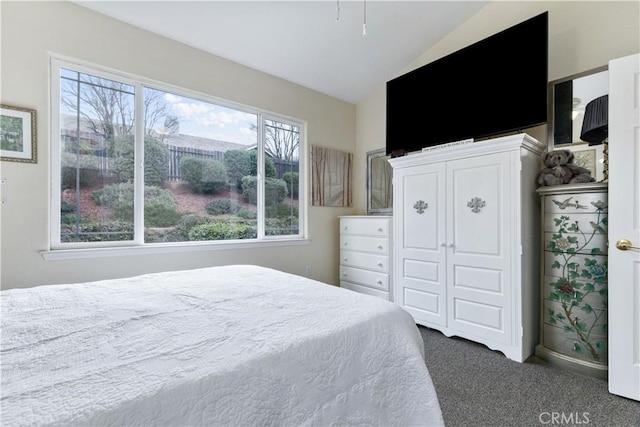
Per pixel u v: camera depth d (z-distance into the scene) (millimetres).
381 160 3867
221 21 2541
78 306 1186
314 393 844
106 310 1136
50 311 1124
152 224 2625
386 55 3301
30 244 2066
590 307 1926
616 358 1708
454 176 2473
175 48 2711
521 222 2115
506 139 2146
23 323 1002
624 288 1690
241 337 905
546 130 2461
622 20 2131
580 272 1965
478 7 2846
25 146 2051
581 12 2309
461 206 2426
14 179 2016
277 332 948
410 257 2809
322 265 3812
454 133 2756
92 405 585
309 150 3697
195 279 1679
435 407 1045
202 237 2914
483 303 2301
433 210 2623
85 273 2258
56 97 2191
